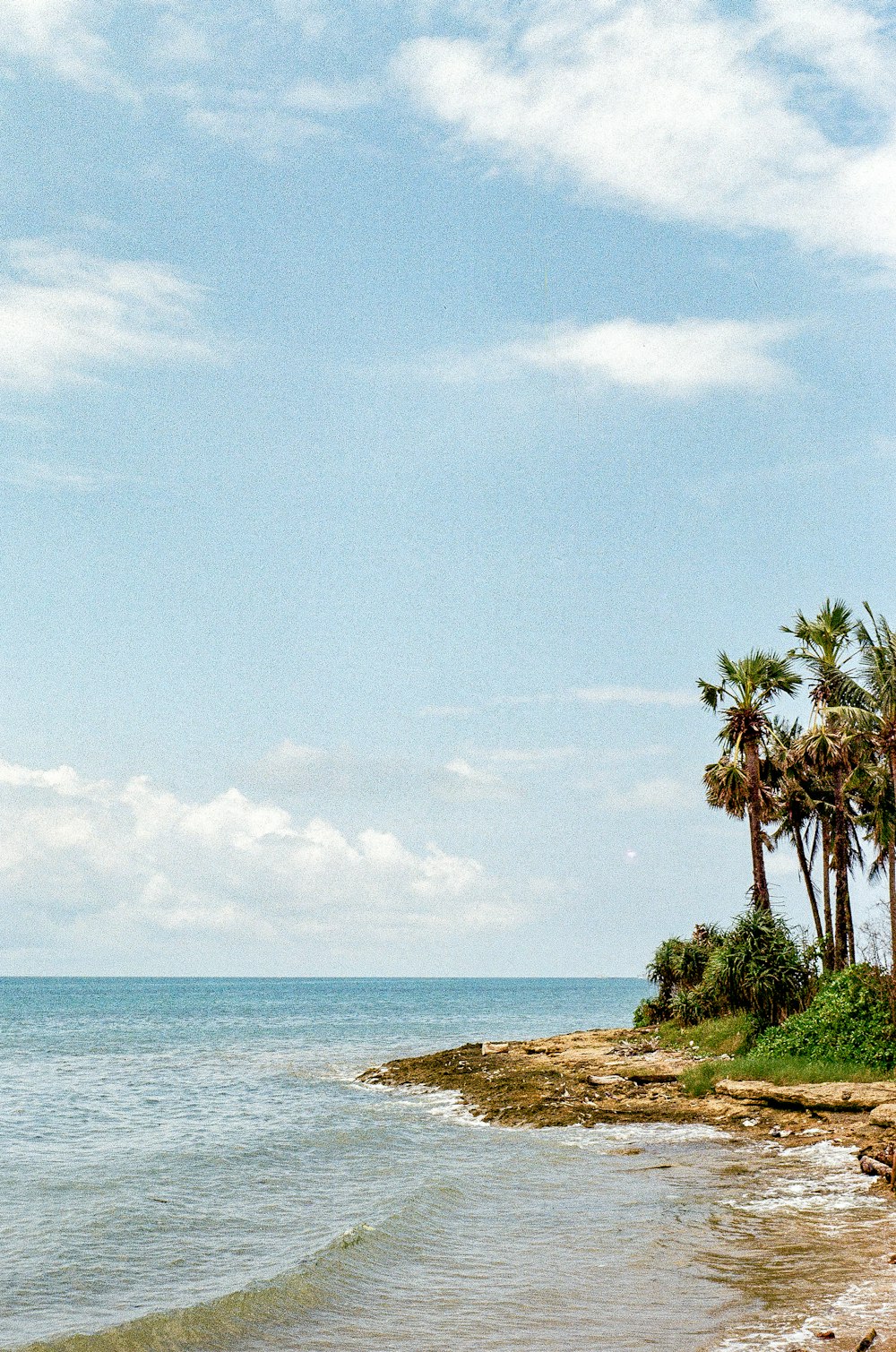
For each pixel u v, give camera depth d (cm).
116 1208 2195
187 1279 1672
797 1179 2184
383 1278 1619
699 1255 1661
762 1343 1264
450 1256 1738
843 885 4434
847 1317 1338
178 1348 1344
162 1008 13825
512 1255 1734
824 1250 1647
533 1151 2700
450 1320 1418
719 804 4647
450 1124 3300
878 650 3569
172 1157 2822
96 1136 3262
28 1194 2362
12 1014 11950
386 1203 2128
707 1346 1268
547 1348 1296
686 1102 3183
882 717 3581
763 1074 3244
